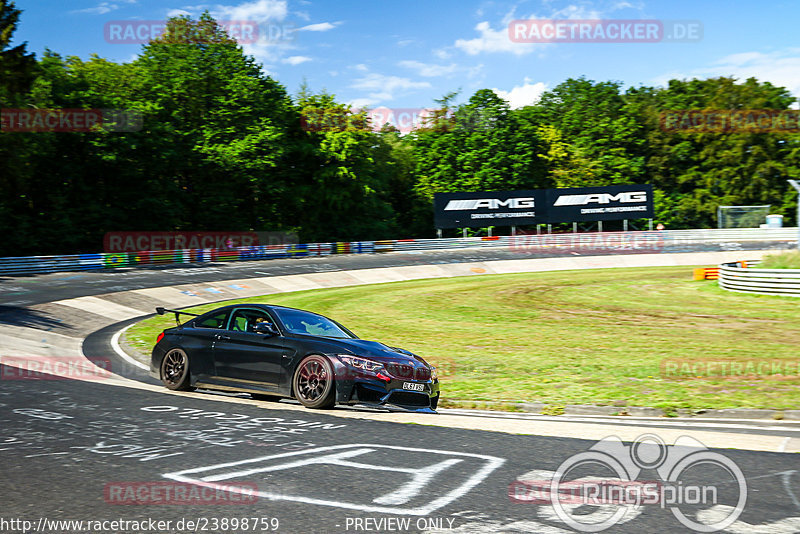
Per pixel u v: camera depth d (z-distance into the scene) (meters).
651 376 11.38
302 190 60.84
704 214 74.69
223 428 6.98
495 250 55.06
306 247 50.22
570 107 92.31
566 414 8.98
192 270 38.34
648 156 79.69
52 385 9.80
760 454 5.92
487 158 72.06
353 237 63.38
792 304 23.64
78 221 49.00
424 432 6.88
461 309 24.08
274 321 9.12
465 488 4.91
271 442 6.36
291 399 9.11
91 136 48.31
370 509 4.45
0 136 41.88
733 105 79.81
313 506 4.52
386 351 8.69
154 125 50.81
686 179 76.50
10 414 7.63
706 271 34.62
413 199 73.06
